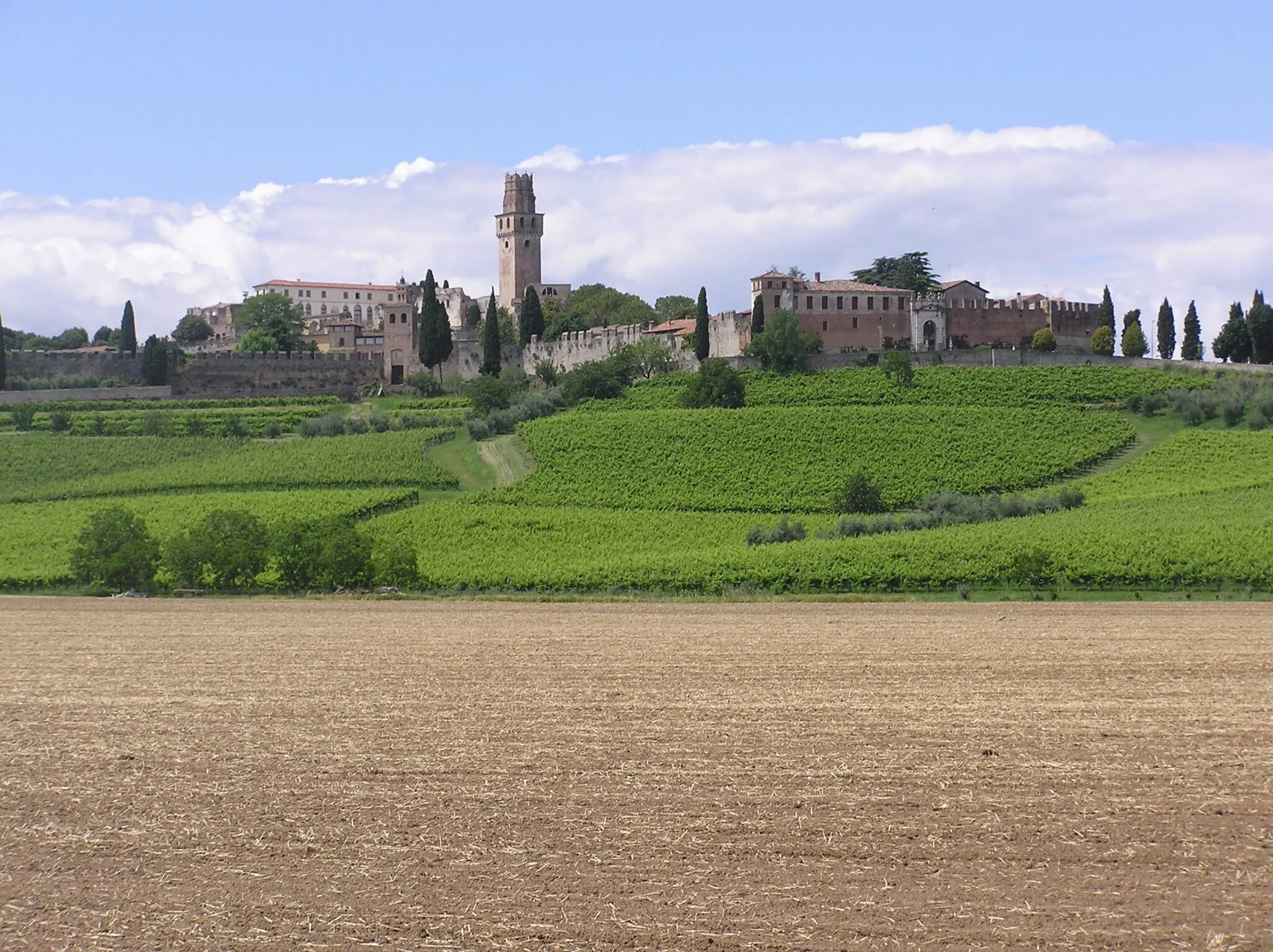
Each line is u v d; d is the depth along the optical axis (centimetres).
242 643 6750
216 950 2766
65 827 3478
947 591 9331
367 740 4316
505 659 6031
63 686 5438
